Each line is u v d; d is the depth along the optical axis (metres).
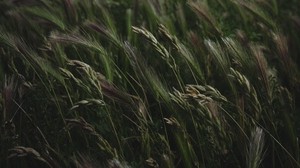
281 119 1.20
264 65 1.14
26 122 1.24
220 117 1.12
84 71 1.08
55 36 1.19
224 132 1.12
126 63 1.27
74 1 1.39
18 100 1.23
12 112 1.14
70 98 1.17
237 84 1.13
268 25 1.40
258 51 1.16
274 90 1.18
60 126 1.21
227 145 1.13
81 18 1.43
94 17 1.43
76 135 1.21
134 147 1.24
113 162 0.96
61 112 1.21
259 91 1.20
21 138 1.22
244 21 1.51
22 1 1.45
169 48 1.31
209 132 1.13
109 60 1.20
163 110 1.27
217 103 1.13
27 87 1.21
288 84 1.35
